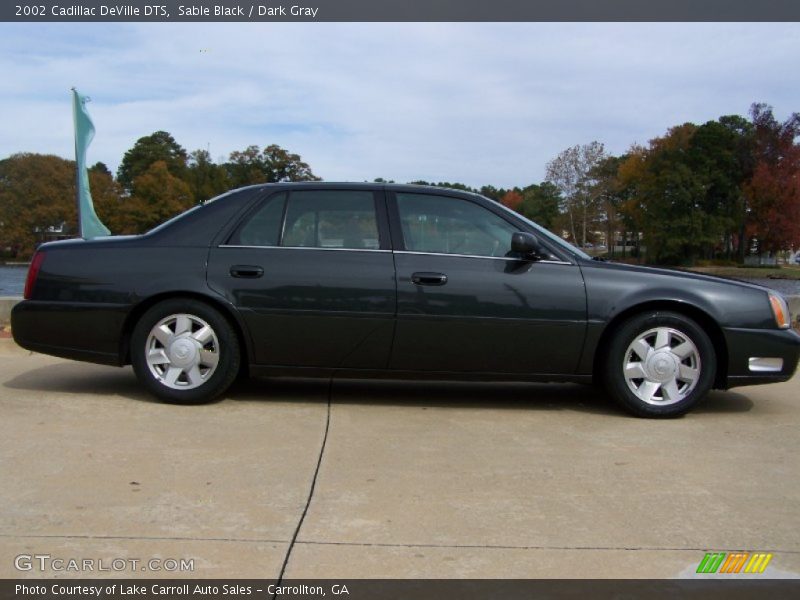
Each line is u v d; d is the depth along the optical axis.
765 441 4.63
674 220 70.19
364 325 5.05
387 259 5.09
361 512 3.32
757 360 5.11
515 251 5.01
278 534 3.07
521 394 5.87
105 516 3.20
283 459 4.04
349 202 5.24
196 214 5.27
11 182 56.72
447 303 5.02
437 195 5.27
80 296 5.12
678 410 5.09
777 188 69.25
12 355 7.11
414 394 5.77
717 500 3.57
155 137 85.50
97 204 68.81
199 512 3.27
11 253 56.59
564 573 2.78
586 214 81.06
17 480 3.61
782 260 90.50
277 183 5.34
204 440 4.34
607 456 4.24
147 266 5.11
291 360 5.14
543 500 3.52
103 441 4.27
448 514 3.32
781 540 3.12
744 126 75.75
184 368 5.11
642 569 2.83
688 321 5.06
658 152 73.06
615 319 5.11
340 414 5.06
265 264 5.09
